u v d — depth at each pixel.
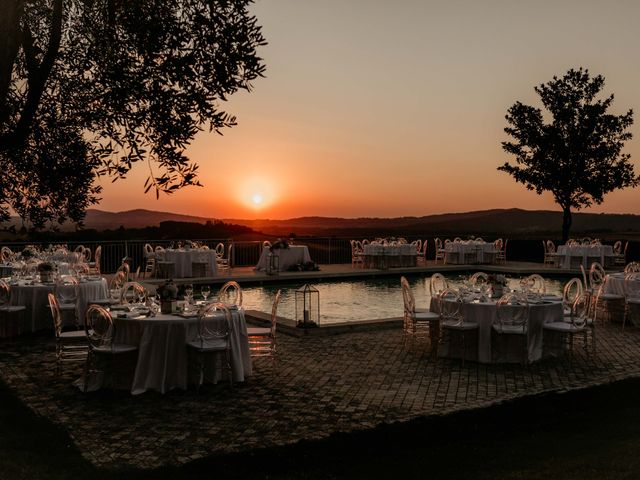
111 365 8.05
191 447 6.02
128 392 7.95
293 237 25.95
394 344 11.01
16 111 5.11
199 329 7.91
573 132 28.25
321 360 9.77
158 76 5.13
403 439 6.00
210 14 5.12
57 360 8.80
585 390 7.78
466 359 9.71
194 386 8.16
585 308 9.99
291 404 7.43
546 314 9.66
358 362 9.64
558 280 22.97
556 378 8.69
